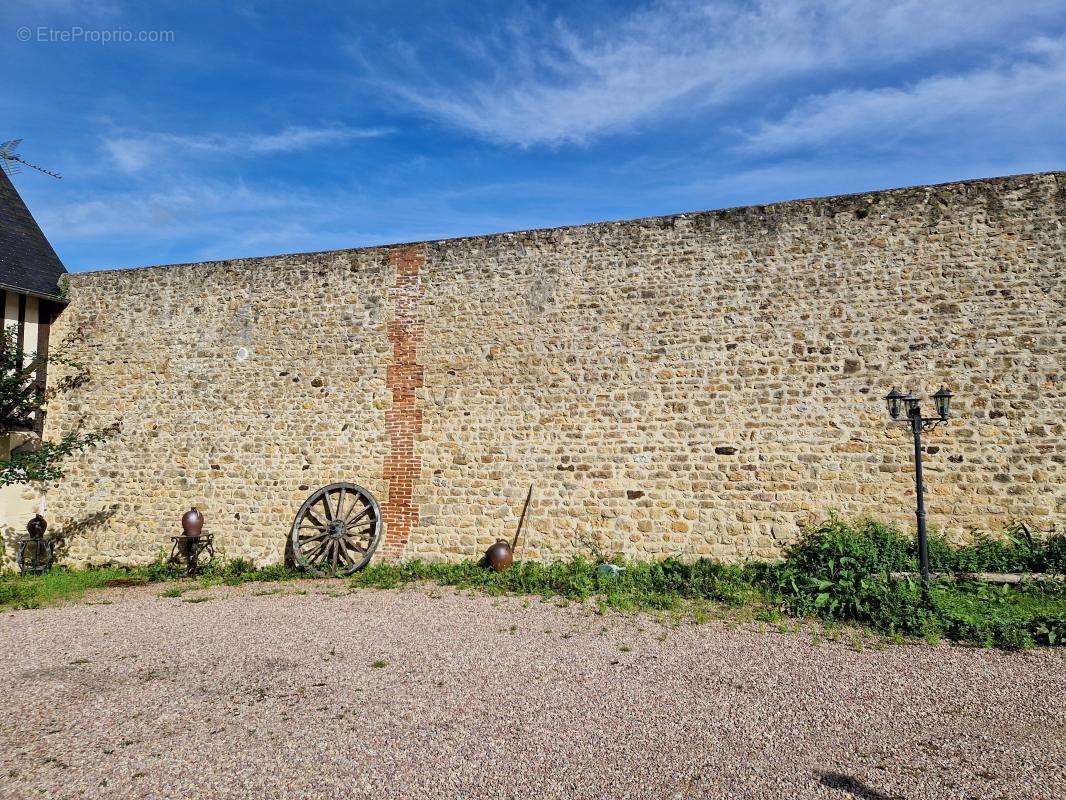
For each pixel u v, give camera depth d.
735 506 8.35
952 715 4.26
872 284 8.20
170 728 4.24
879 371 8.08
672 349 8.74
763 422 8.37
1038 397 7.61
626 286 8.98
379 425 9.65
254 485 9.98
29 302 10.72
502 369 9.29
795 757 3.73
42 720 4.41
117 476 10.52
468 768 3.63
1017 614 6.08
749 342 8.51
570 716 4.31
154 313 10.70
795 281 8.45
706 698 4.59
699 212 8.84
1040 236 7.78
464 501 9.23
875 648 5.61
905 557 7.27
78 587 8.91
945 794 3.32
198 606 7.66
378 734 4.07
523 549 8.96
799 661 5.31
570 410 9.01
